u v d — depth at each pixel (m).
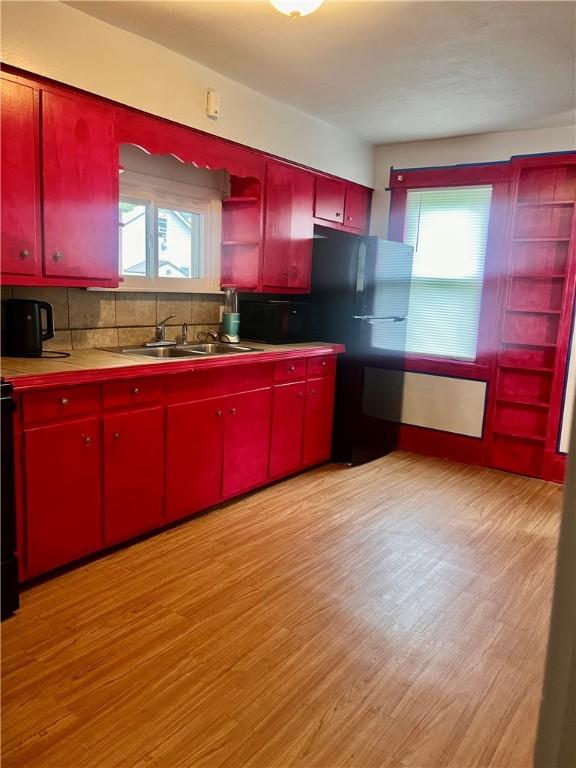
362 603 2.28
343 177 4.23
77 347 2.96
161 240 3.34
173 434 2.77
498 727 1.65
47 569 2.30
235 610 2.18
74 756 1.48
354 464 4.08
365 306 3.93
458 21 2.42
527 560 2.71
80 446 2.34
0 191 2.18
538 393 4.03
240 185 3.59
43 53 2.35
